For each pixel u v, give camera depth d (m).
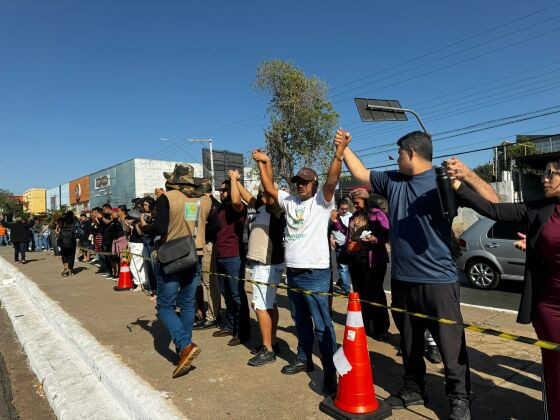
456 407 2.88
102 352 4.45
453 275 2.96
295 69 26.89
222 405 3.26
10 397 4.16
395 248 3.14
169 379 3.78
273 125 26.95
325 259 3.50
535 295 2.53
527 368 3.90
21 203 76.06
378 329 4.85
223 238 4.88
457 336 2.91
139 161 45.09
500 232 8.73
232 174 4.81
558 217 2.42
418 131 3.16
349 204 7.36
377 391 3.51
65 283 9.59
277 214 4.22
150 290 7.76
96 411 3.57
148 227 4.05
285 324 5.58
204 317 5.81
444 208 2.70
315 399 3.36
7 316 7.66
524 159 20.39
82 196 60.03
